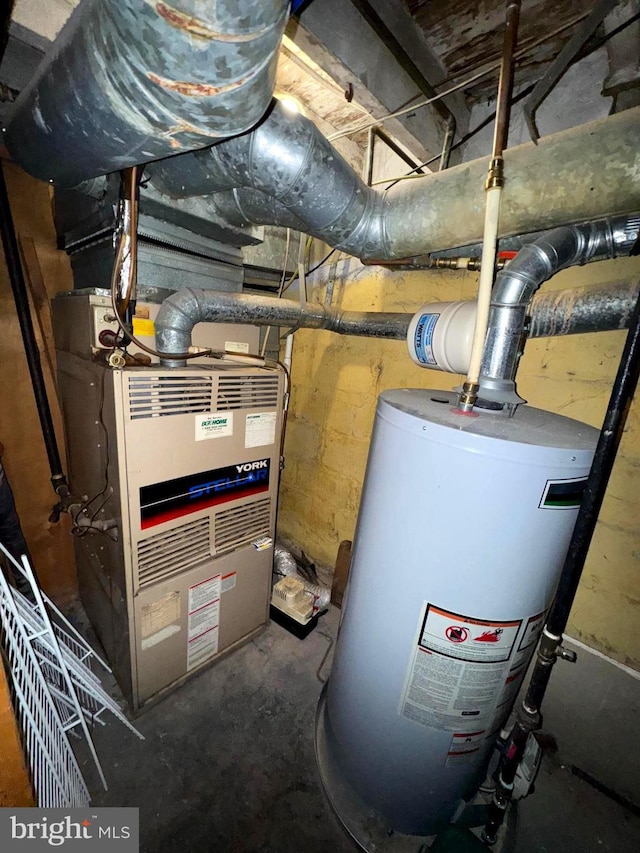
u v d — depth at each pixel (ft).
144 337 4.24
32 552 5.66
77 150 2.49
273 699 4.90
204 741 4.33
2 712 2.42
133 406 3.57
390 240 3.38
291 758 4.23
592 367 3.88
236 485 4.74
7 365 4.99
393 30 3.08
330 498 7.11
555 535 2.60
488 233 2.50
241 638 5.58
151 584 4.17
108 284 4.16
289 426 7.68
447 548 2.67
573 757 4.32
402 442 2.84
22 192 4.75
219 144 2.79
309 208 3.13
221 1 1.32
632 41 3.05
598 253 2.98
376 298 5.74
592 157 2.36
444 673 2.90
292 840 3.53
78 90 1.96
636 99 3.41
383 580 3.07
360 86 3.11
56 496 5.75
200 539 4.54
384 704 3.22
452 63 3.75
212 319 4.33
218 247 4.97
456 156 4.70
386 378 5.89
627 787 3.97
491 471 2.44
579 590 4.18
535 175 2.55
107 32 1.59
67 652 4.12
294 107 2.99
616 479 3.83
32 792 2.69
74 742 4.21
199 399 4.07
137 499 3.80
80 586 6.09
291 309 4.92
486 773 3.81
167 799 3.78
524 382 4.36
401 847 3.44
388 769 3.35
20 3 2.66
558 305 3.31
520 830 3.73
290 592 6.19
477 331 2.69
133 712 4.47
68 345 4.66
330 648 5.75
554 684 4.39
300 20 2.46
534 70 3.85
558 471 2.43
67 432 5.25
